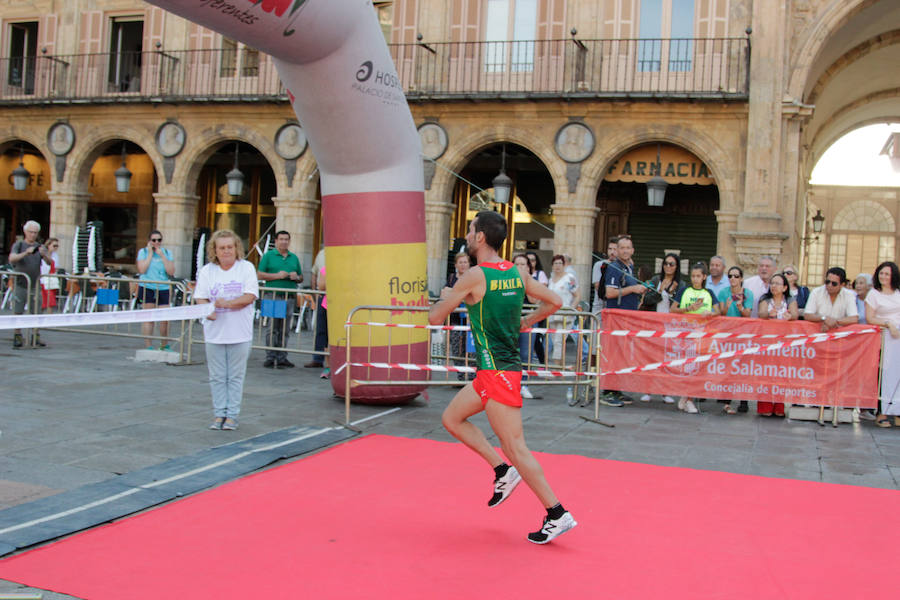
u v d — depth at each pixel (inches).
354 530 183.3
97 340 546.0
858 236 1130.0
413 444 273.7
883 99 916.6
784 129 616.7
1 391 338.6
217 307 279.9
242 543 173.0
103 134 791.1
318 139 319.6
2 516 183.9
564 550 173.9
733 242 622.2
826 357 344.5
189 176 767.7
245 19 250.2
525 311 414.3
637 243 785.6
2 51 853.2
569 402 372.2
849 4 608.4
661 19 645.9
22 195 941.2
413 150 333.4
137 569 157.2
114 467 231.0
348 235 331.3
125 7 799.7
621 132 645.9
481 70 685.9
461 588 151.3
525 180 804.6
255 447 257.1
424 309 325.4
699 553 174.9
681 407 366.9
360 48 295.6
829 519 203.9
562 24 665.6
